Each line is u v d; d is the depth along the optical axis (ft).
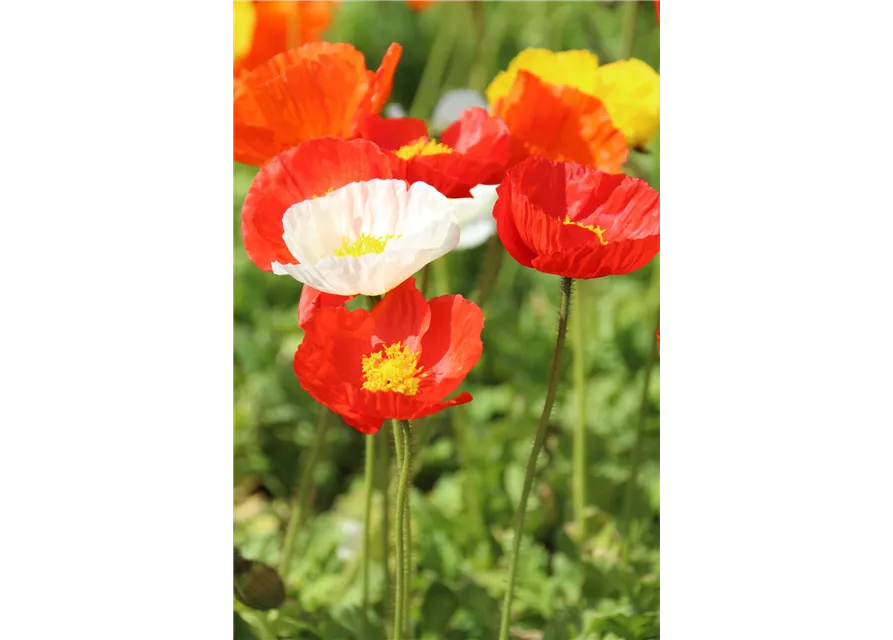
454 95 4.50
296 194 2.95
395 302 2.82
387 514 3.37
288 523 4.13
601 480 4.01
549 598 3.71
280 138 3.08
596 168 3.17
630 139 3.36
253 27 3.33
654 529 3.90
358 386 2.80
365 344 2.81
